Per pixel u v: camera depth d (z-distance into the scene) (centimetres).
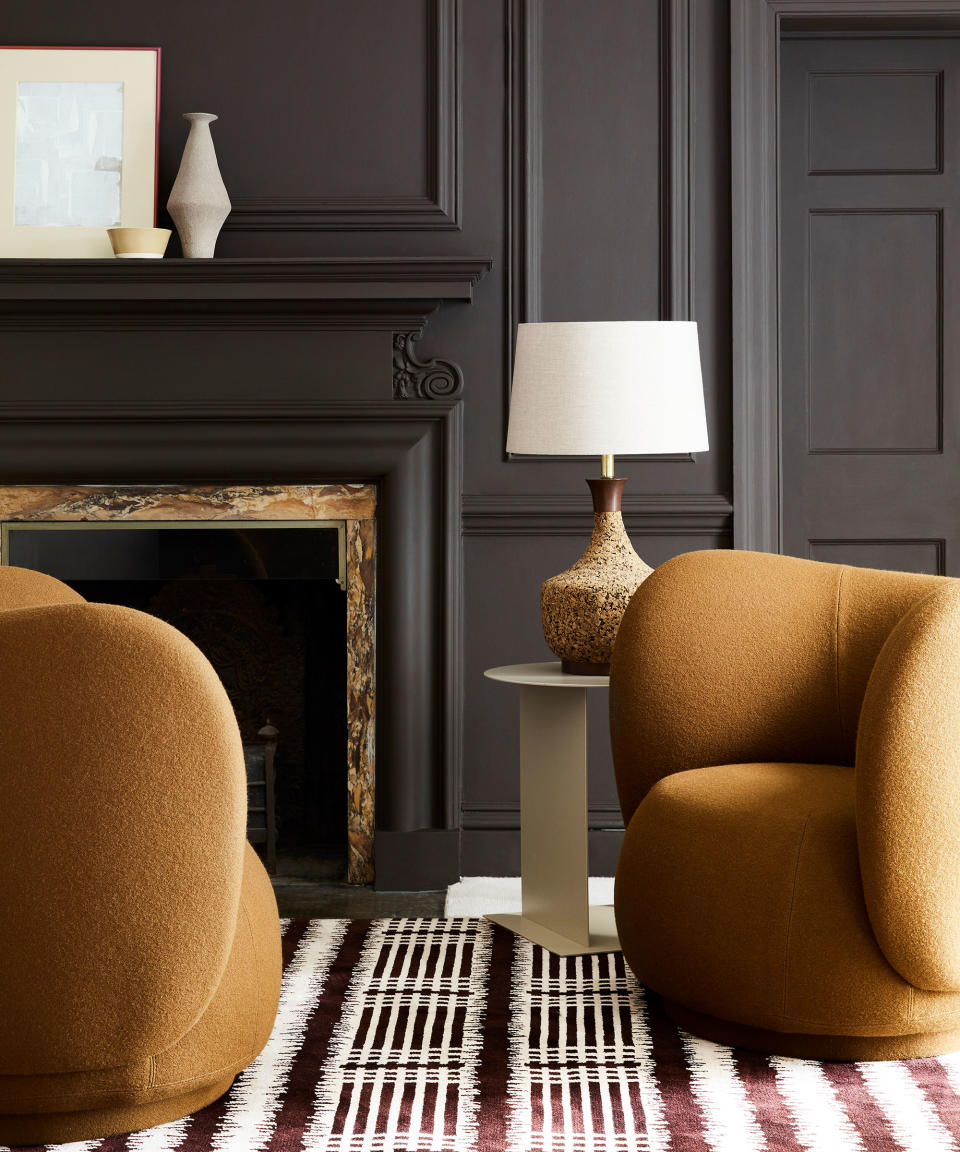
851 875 202
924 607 200
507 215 344
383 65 343
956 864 195
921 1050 208
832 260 366
